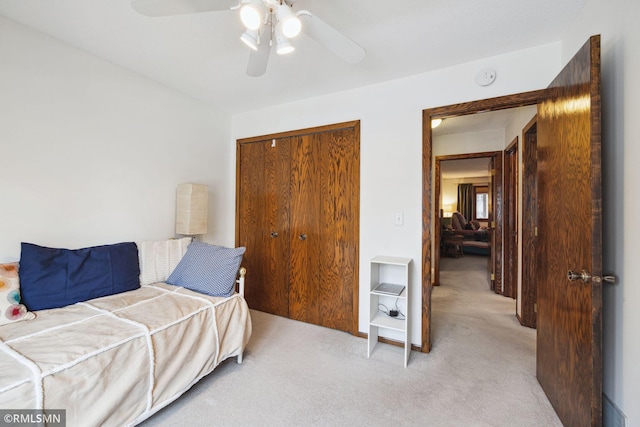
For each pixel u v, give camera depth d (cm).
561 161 152
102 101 209
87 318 150
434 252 418
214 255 214
